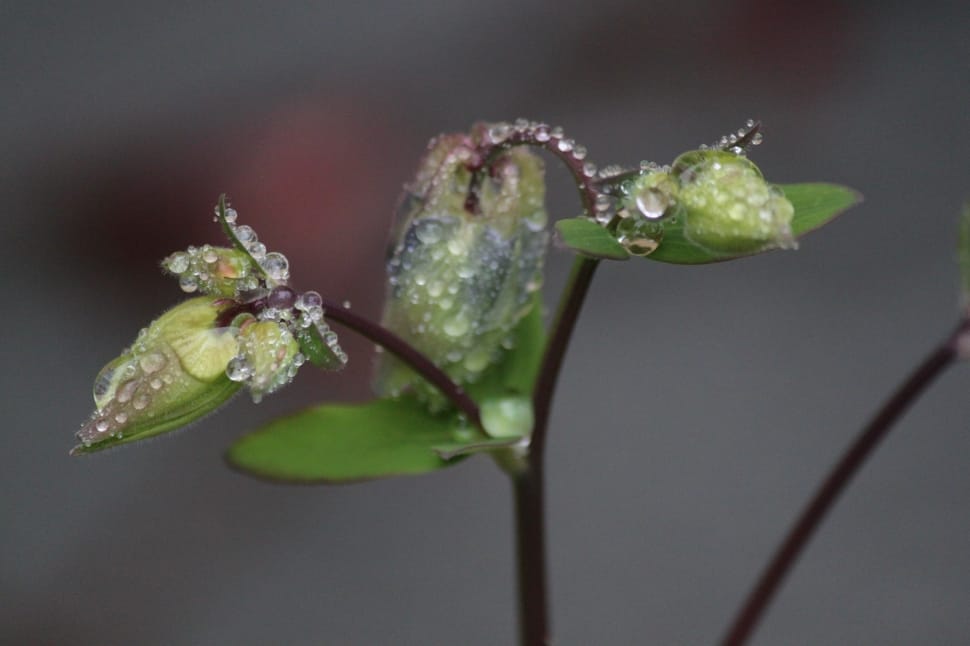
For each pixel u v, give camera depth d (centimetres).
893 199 42
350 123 42
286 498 41
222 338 31
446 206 33
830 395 41
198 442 41
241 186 42
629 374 41
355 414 34
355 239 41
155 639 40
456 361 33
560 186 41
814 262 42
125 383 31
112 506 41
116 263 42
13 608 40
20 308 42
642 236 31
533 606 34
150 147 42
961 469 40
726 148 32
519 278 33
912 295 41
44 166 42
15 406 41
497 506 41
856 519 40
